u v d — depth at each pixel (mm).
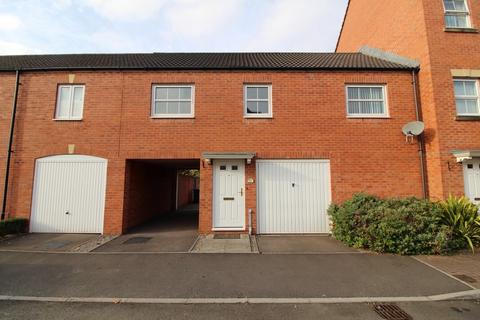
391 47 10758
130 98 9023
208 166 8664
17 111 9062
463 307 4043
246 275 5176
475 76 8688
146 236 8320
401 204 7086
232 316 3746
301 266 5668
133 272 5316
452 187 8164
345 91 9086
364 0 13352
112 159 8820
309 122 8883
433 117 8500
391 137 8859
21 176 8828
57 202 8766
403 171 8727
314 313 3838
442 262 5883
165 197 15039
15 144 8938
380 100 9211
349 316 3758
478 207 7738
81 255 6395
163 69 9086
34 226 8688
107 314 3787
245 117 8906
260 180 8688
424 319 3686
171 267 5590
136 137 8875
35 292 4445
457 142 8352
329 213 8219
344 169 8703
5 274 5199
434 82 8578
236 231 8477
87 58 11391
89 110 9000
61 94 9258
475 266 5629
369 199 7531
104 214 8617
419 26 9102
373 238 6707
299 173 8734
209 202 8531
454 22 9109
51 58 11422
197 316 3742
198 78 9102
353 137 8836
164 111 9141
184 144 8820
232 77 9094
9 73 9250
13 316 3705
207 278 5027
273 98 8992
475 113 8758
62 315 3748
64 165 8875
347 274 5230
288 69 9102
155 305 4059
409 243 6336
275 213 8578
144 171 11086
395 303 4152
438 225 6730
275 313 3834
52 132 8953
